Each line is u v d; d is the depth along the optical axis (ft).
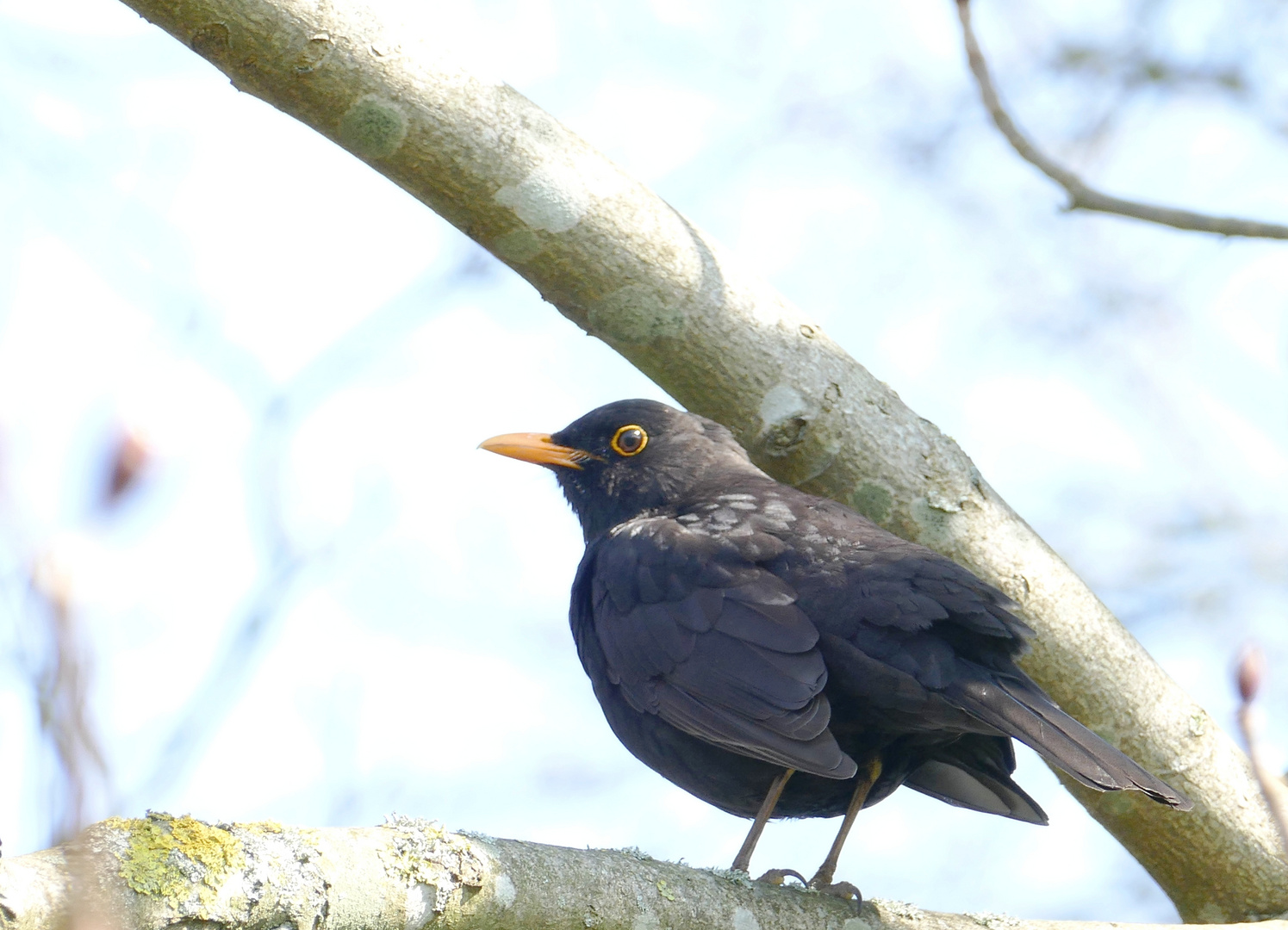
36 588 9.17
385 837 22.65
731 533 34.73
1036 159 38.17
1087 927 29.07
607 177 33.76
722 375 34.40
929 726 31.89
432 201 33.09
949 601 31.07
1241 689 16.72
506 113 32.99
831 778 30.76
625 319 33.96
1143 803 35.01
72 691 9.21
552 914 24.04
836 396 34.60
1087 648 34.73
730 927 26.32
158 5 30.35
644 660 34.24
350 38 31.35
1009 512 35.42
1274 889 34.68
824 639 31.99
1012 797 35.47
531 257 33.55
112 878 19.33
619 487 40.37
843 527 33.76
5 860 17.75
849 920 27.89
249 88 31.60
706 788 35.68
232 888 20.18
